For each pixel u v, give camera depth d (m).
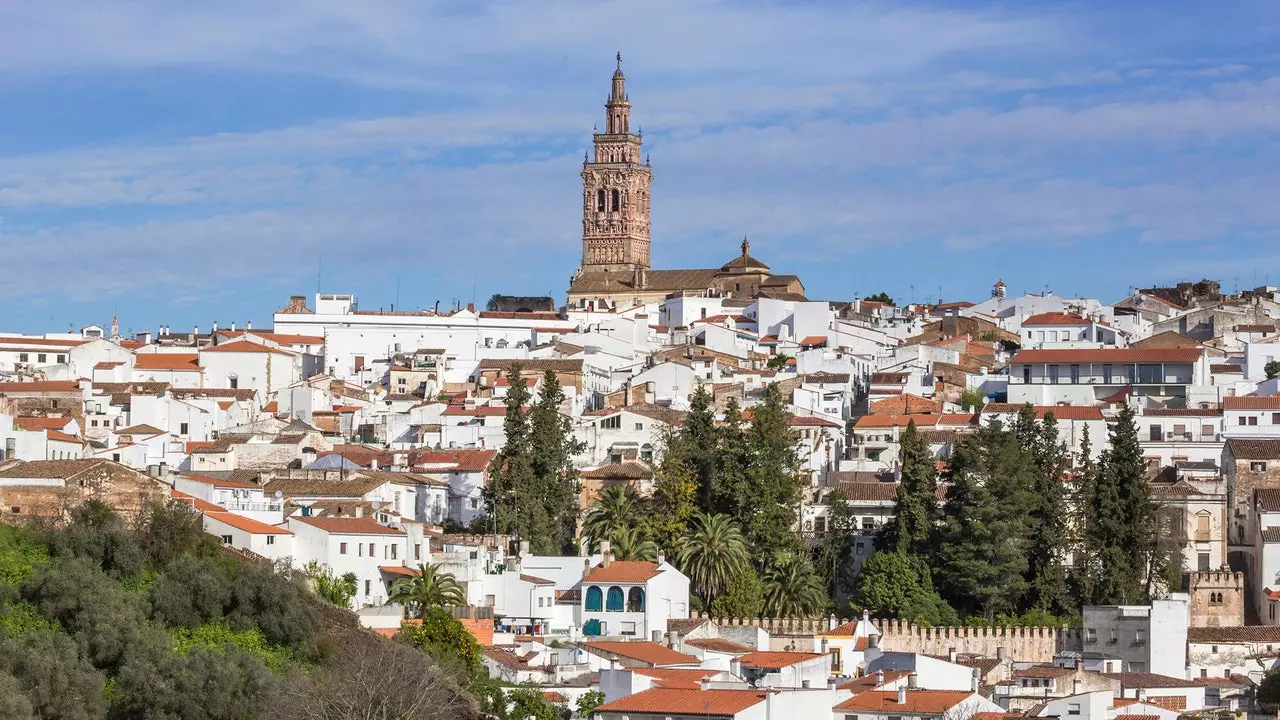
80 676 172.12
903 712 177.75
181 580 192.88
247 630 192.00
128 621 182.25
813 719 178.50
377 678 179.12
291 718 174.12
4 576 189.62
